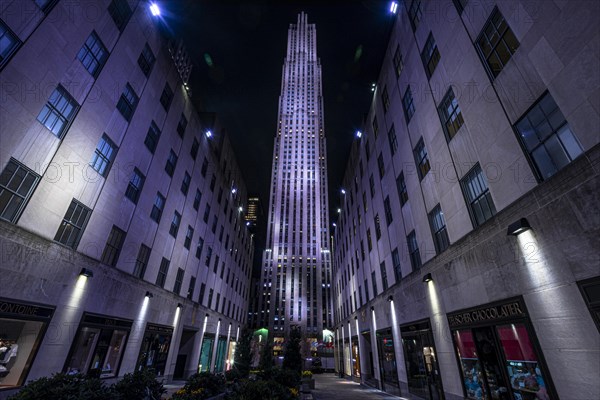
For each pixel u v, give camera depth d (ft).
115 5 50.39
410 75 53.57
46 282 36.65
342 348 126.41
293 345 75.36
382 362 66.95
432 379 41.34
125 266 53.83
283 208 406.82
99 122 46.62
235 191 145.48
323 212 410.93
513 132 28.02
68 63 40.34
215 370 108.99
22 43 33.99
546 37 24.57
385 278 66.44
